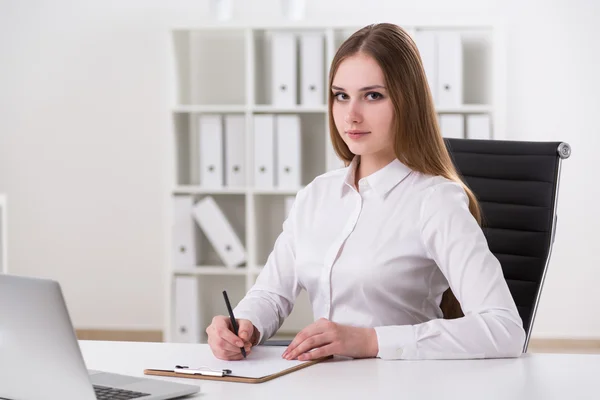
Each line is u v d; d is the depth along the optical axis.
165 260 4.47
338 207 1.99
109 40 5.03
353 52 1.85
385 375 1.54
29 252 5.14
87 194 5.09
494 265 1.79
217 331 1.72
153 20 5.00
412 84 1.86
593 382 1.47
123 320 5.10
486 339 1.68
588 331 4.83
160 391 1.39
